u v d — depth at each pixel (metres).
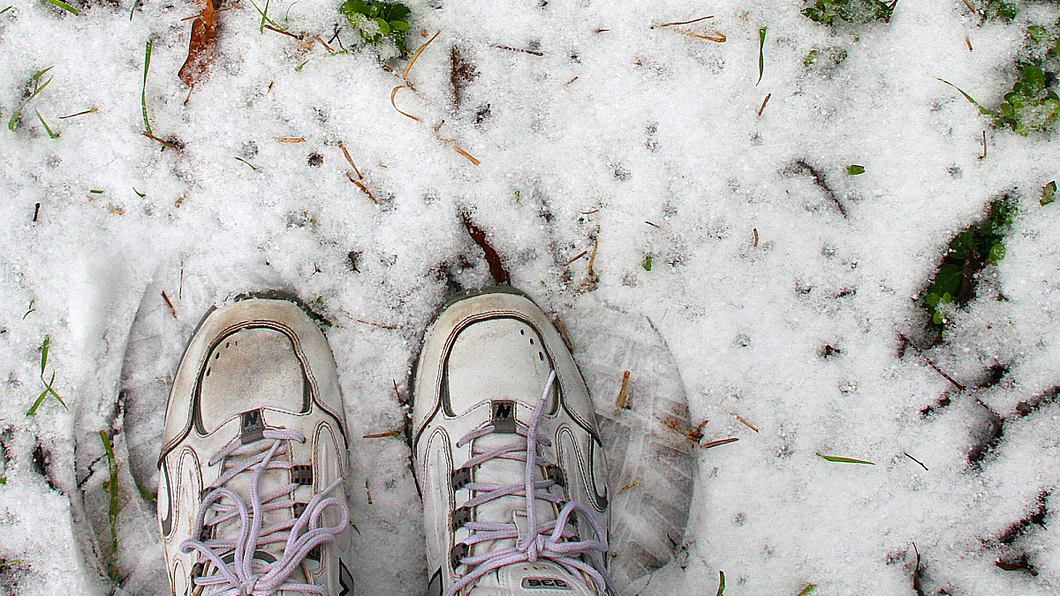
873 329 0.64
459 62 0.64
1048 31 0.64
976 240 0.64
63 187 0.63
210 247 0.64
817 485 0.64
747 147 0.64
